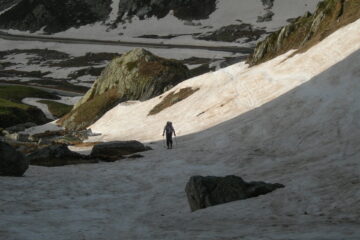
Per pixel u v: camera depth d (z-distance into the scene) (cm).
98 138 6806
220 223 1523
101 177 2972
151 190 2553
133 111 7788
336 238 1048
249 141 3716
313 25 6116
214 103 5650
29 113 10900
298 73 4875
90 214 1908
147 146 4550
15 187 2438
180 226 1550
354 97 3391
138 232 1465
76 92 16112
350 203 1546
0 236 1327
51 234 1409
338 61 4288
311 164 2497
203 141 4225
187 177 2848
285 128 3616
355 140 2734
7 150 2855
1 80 18288
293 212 1573
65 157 4097
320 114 3472
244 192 1925
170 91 7712
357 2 5594
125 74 10031
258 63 6981
